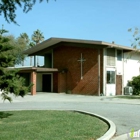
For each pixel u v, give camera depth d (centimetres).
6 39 1053
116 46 2598
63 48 2969
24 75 3206
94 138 720
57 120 1002
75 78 2822
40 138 703
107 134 759
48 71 2877
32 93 2644
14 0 827
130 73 3050
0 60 1025
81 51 2786
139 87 2888
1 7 835
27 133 764
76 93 2797
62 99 2200
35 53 3259
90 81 2684
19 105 1703
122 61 2902
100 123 950
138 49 2502
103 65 2609
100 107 1570
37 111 1289
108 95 2661
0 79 1022
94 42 2512
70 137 721
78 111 1270
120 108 1511
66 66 2923
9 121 981
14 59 1073
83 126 885
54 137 717
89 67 2702
